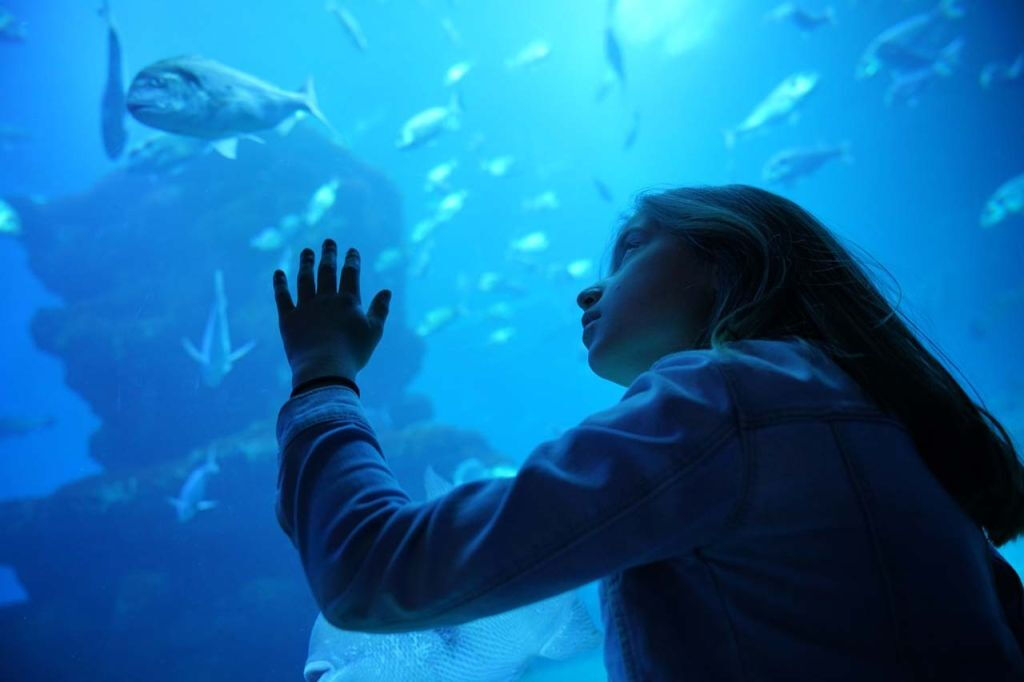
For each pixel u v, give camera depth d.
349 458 0.75
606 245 1.14
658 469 0.64
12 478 34.72
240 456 11.70
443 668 1.33
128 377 14.35
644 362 0.94
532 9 29.95
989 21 24.81
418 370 16.69
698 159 36.34
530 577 0.62
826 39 30.69
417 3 28.81
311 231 14.97
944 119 31.66
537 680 5.32
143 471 12.08
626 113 33.78
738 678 0.65
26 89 24.34
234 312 14.45
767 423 0.68
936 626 0.66
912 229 36.69
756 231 0.92
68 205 15.05
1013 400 16.66
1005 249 30.92
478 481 0.70
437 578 0.64
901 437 0.76
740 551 0.67
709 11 28.16
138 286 14.53
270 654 10.52
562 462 0.67
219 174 14.69
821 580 0.66
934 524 0.71
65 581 11.33
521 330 39.72
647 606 0.71
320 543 0.70
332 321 0.87
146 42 25.83
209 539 11.27
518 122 33.62
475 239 35.62
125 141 6.10
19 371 34.19
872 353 0.81
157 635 10.58
